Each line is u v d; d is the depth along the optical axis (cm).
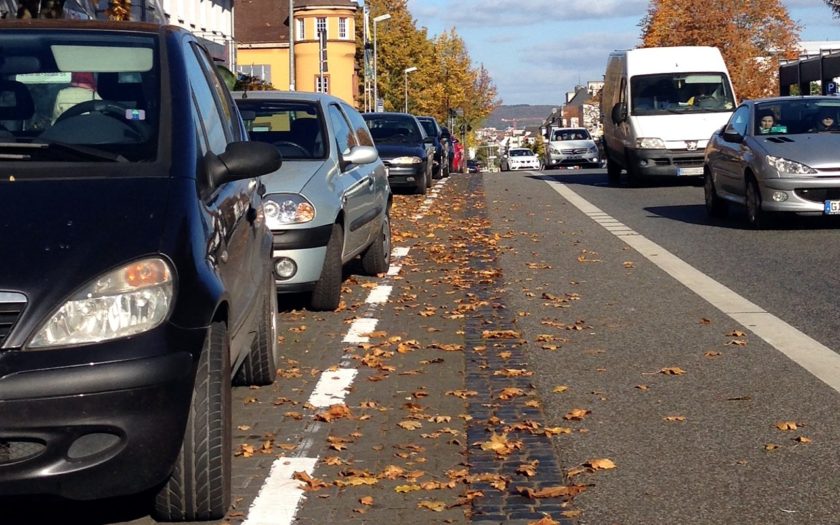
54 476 372
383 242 1085
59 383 369
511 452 509
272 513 435
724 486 459
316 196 839
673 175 2202
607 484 464
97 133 452
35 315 373
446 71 8981
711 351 708
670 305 878
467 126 10556
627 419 560
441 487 463
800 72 4497
